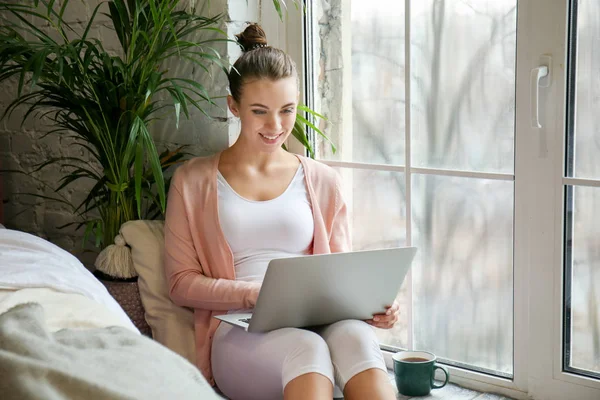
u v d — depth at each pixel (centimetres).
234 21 254
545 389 230
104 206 260
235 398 215
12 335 135
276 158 236
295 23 264
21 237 209
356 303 205
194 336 235
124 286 241
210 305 222
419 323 254
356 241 264
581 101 214
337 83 261
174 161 262
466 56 232
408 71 242
